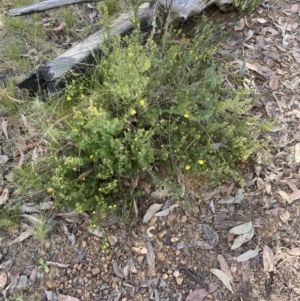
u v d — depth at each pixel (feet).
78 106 3.03
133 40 2.97
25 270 2.67
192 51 2.98
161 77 2.85
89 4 3.86
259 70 3.48
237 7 3.64
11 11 3.25
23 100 3.24
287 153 3.10
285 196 2.94
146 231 2.80
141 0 3.18
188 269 2.69
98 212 2.69
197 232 2.80
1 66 3.48
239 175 2.84
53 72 3.08
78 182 2.75
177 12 3.31
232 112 3.13
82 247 2.75
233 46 3.59
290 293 2.63
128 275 2.68
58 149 2.92
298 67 3.54
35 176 2.87
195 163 2.77
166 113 2.95
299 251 2.75
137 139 2.64
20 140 3.09
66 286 2.64
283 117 3.26
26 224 2.80
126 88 2.72
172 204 2.87
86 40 3.33
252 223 2.84
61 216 2.82
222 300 2.60
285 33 3.73
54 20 3.78
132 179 2.81
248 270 2.70
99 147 2.74
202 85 2.89
